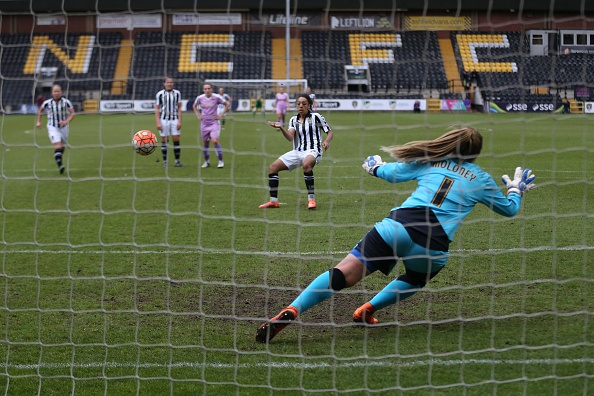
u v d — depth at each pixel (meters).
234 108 62.16
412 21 64.50
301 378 6.89
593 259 11.00
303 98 15.88
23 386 7.08
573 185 18.97
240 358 7.55
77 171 24.25
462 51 59.59
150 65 66.94
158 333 8.35
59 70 66.12
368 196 17.83
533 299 9.16
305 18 68.12
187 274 10.73
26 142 37.75
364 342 7.84
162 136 24.08
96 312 9.12
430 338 7.93
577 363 7.18
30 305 9.45
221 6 67.69
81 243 13.04
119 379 7.16
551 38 48.31
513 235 12.81
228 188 19.61
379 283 10.01
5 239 13.52
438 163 7.76
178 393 6.80
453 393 6.59
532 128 39.25
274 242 12.66
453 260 11.13
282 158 16.16
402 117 49.66
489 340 7.82
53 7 63.88
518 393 6.56
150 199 17.98
